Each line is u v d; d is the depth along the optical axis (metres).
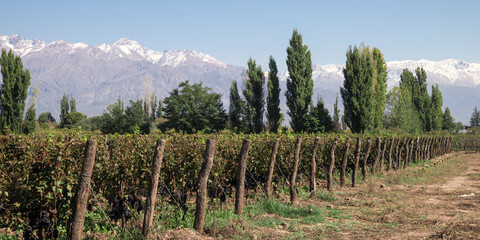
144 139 10.12
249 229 8.29
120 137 9.92
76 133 8.30
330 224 9.12
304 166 15.84
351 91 43.69
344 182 15.74
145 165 9.61
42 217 6.79
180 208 8.94
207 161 7.88
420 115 75.00
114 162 8.80
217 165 10.89
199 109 55.06
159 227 7.50
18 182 6.69
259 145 13.04
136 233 7.20
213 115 55.25
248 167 12.62
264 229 8.42
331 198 12.59
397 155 23.80
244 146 9.23
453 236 7.79
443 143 42.97
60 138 7.35
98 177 8.42
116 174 8.85
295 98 46.88
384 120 52.25
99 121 58.19
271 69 50.50
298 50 46.72
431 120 78.81
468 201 12.43
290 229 8.61
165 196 10.06
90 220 8.08
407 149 25.62
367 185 15.95
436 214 10.42
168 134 10.98
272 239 7.70
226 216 8.95
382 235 8.13
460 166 26.83
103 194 8.74
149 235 7.04
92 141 6.26
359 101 43.25
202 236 7.59
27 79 43.53
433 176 19.98
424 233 8.31
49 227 6.61
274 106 50.28
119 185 9.00
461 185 16.89
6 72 42.41
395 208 11.15
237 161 12.27
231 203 11.04
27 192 6.67
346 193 14.12
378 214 10.36
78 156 7.32
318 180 16.75
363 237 7.98
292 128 47.62
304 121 47.12
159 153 7.13
